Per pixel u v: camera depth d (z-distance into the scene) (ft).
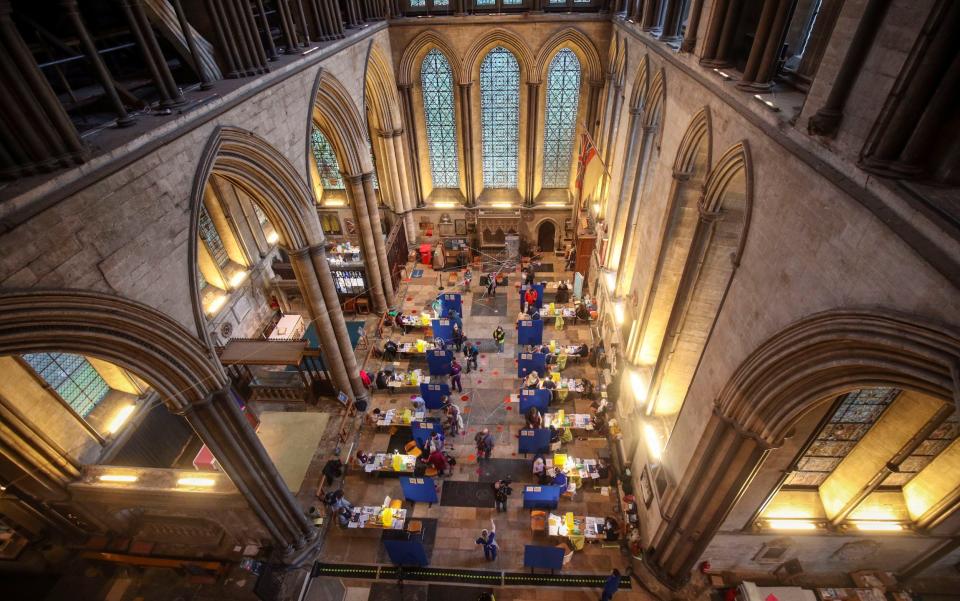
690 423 39.52
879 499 38.37
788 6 27.40
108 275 28.35
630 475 55.16
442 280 95.40
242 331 79.41
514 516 54.24
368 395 69.92
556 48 81.10
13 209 22.50
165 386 34.55
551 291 90.84
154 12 38.11
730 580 45.68
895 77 18.10
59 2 26.35
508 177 98.99
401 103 89.04
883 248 18.66
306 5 58.39
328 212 102.47
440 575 49.24
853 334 20.38
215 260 74.28
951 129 17.43
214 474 47.52
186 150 34.22
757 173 29.27
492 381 71.46
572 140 92.22
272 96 45.80
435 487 53.93
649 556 47.91
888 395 32.17
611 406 63.67
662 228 47.37
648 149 58.23
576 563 49.65
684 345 45.96
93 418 51.93
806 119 24.23
